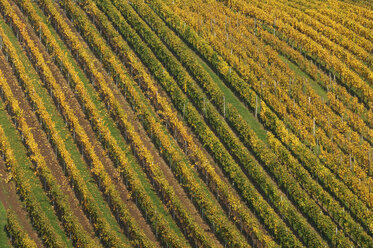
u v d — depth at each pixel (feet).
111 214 248.52
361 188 261.03
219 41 351.46
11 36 340.39
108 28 345.10
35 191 254.06
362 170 272.31
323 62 348.79
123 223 245.45
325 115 303.68
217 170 272.31
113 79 319.06
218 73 330.13
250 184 257.34
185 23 368.07
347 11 401.70
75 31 351.25
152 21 361.51
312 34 366.84
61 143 268.21
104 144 279.69
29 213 245.24
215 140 277.85
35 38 341.00
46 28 336.90
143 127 291.79
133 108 300.40
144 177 265.95
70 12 360.69
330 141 285.64
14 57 312.91
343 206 261.03
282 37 369.50
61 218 244.42
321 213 248.11
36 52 316.19
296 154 280.92
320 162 281.13
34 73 315.37
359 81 319.88
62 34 344.28
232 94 317.83
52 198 251.60
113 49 340.39
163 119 295.69
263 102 297.94
